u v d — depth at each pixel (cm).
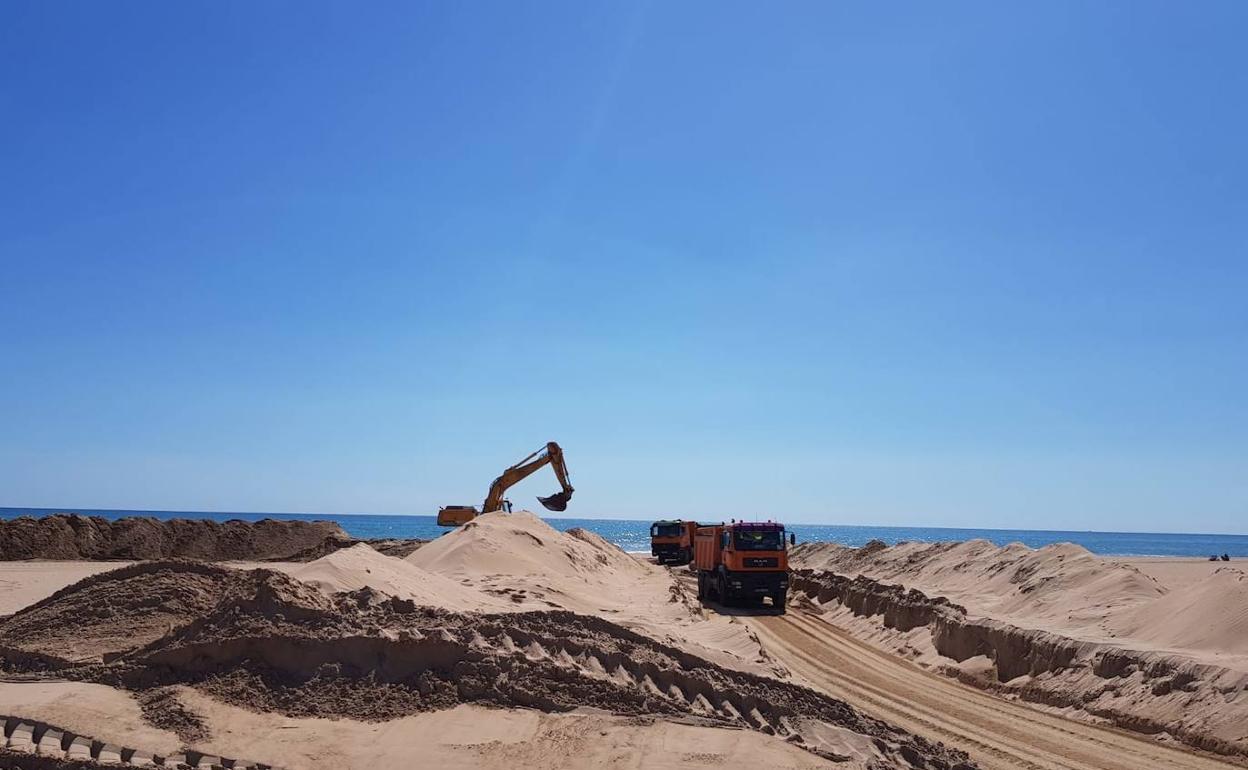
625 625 1933
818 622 3391
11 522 5072
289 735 1333
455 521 5241
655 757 1308
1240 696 1593
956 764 1423
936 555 4409
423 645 1522
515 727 1389
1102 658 1938
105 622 1766
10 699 1402
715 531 3975
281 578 1655
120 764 1205
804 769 1307
